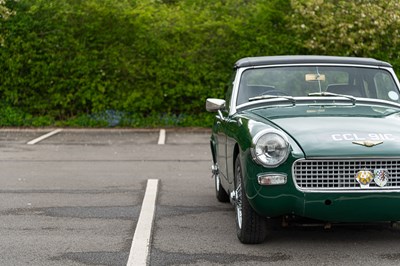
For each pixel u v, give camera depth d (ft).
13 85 82.53
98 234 28.09
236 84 31.09
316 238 27.25
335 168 24.07
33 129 80.64
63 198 36.47
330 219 24.30
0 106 82.94
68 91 82.84
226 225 29.89
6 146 63.26
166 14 83.82
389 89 30.55
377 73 30.96
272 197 24.13
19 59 81.92
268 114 27.35
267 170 24.13
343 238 27.25
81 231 28.66
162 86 82.64
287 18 81.92
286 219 25.46
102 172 46.39
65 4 82.43
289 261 23.93
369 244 26.25
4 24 82.02
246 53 82.17
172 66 82.17
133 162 51.85
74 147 62.59
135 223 30.22
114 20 82.43
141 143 66.33
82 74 82.48
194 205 34.63
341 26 80.07
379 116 26.78
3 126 82.38
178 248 25.80
